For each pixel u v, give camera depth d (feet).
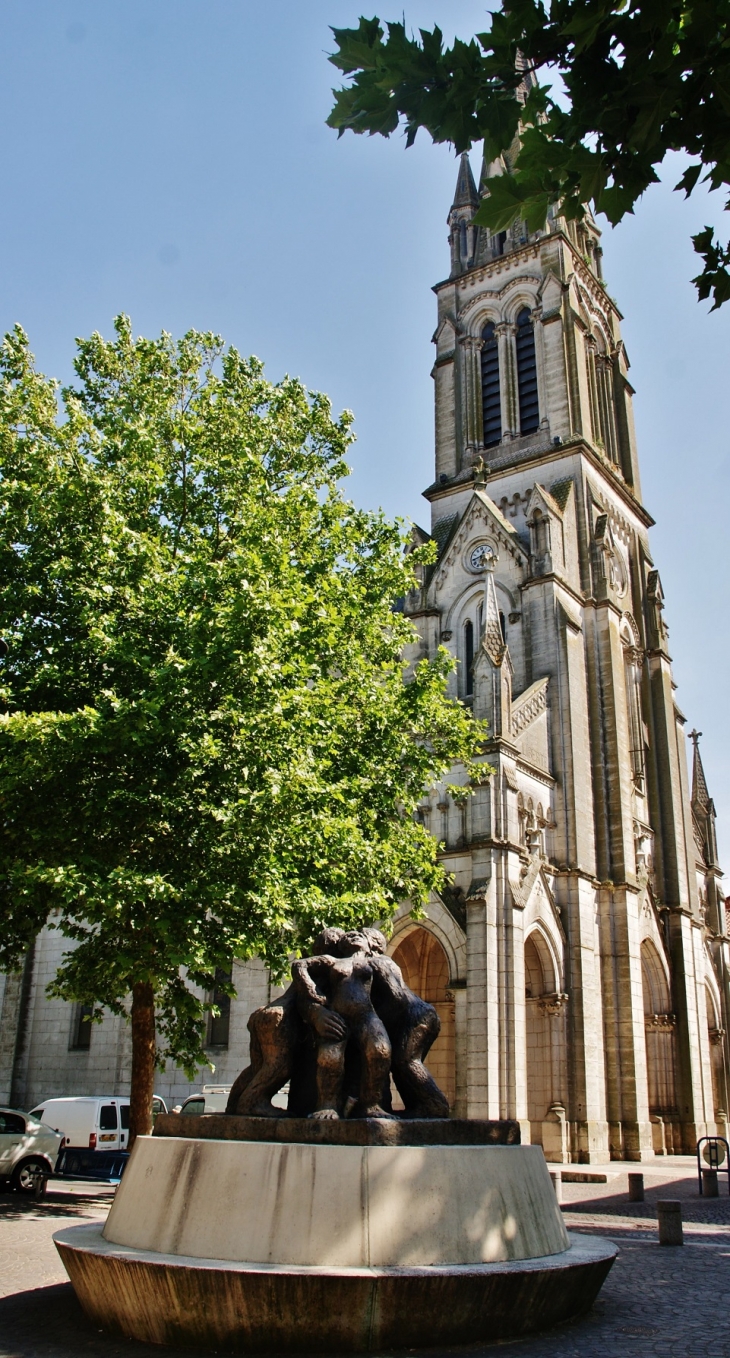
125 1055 148.87
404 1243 33.60
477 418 185.88
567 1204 84.17
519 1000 113.80
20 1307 39.93
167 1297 32.55
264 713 64.69
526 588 154.71
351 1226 33.37
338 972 41.63
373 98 24.18
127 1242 36.60
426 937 138.62
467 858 121.19
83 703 70.38
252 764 64.34
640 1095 135.54
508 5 22.52
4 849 66.85
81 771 64.69
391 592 91.86
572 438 170.40
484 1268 33.42
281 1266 32.40
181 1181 36.24
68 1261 36.83
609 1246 40.91
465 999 114.11
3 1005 160.97
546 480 171.53
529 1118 125.70
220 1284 31.71
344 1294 31.32
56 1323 36.83
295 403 97.60
